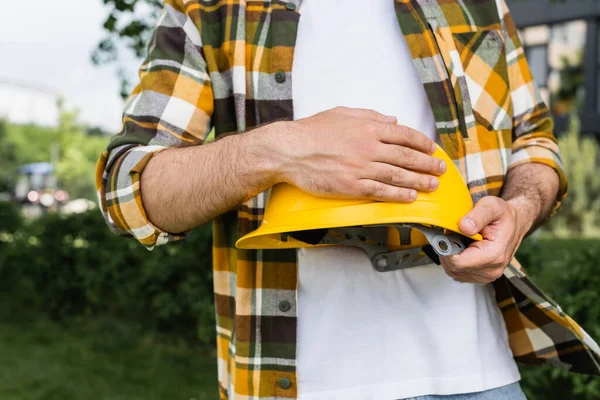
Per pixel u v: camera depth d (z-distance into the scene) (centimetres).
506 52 135
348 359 114
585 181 1349
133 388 457
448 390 114
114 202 109
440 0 125
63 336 598
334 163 97
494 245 99
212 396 440
